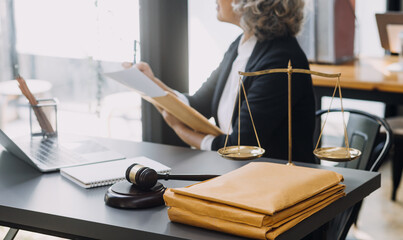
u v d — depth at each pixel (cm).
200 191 112
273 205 104
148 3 252
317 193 117
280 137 190
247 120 186
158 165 150
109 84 350
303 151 192
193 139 195
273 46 189
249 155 138
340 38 358
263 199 107
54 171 150
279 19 186
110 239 113
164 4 252
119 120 383
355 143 199
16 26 418
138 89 169
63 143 176
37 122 179
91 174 142
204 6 268
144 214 118
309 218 115
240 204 105
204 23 269
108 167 148
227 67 206
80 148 171
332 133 418
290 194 111
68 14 374
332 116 420
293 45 189
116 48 266
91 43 277
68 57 400
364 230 289
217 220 106
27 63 423
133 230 110
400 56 350
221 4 204
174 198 112
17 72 425
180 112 179
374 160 189
